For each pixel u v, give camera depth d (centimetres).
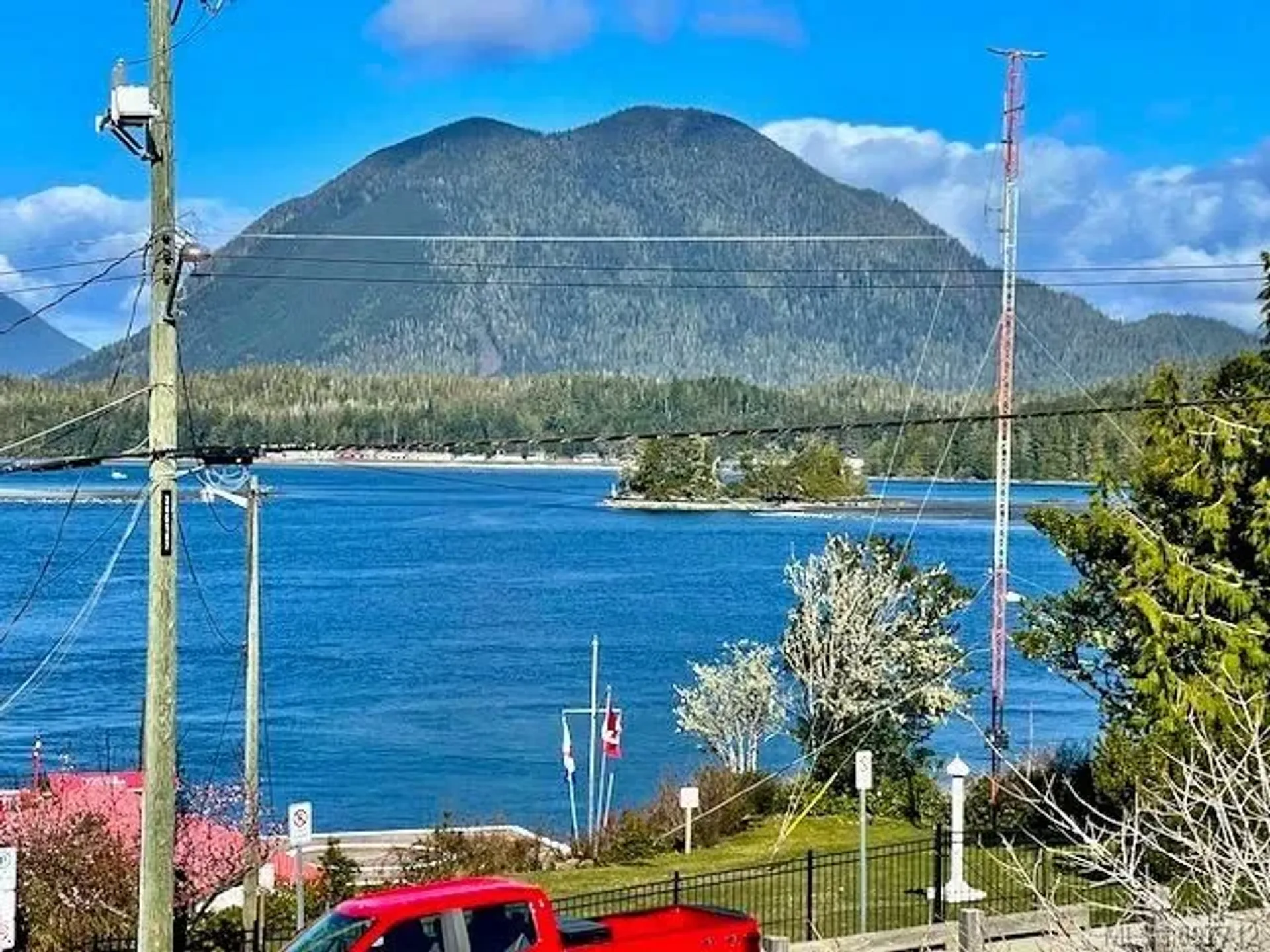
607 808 6284
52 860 3052
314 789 7369
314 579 16925
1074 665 4303
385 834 5656
